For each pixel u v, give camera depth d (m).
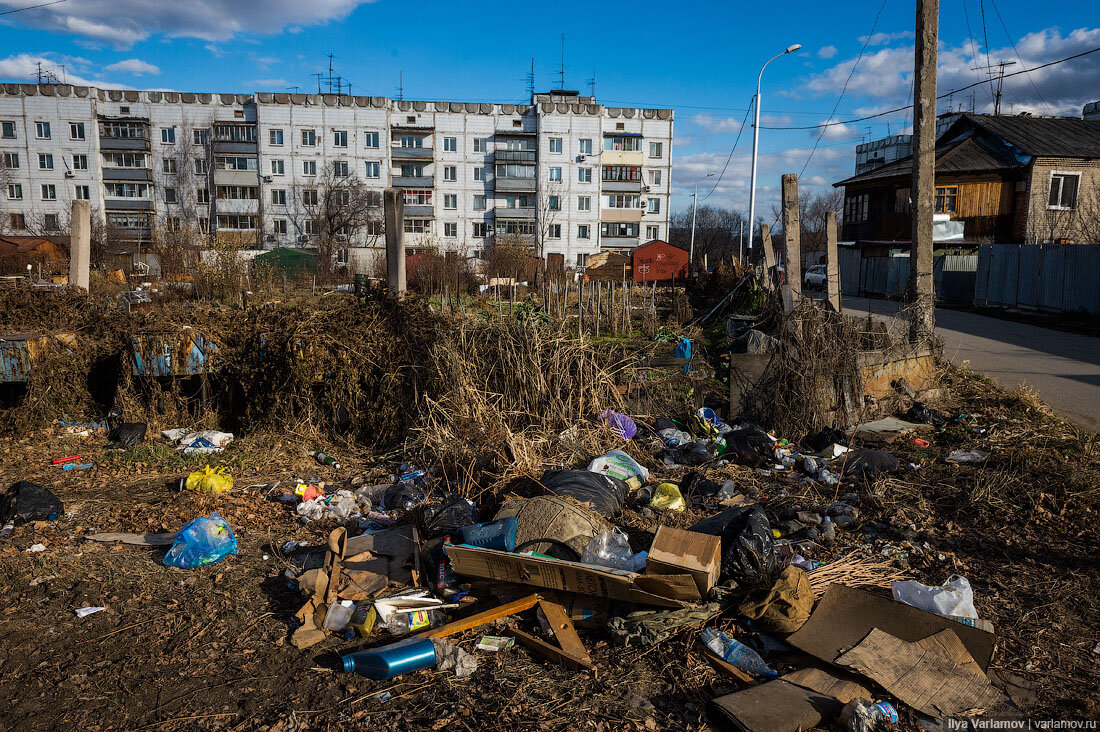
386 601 3.76
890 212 33.47
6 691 3.17
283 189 60.44
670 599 3.63
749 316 13.46
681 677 3.29
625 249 64.69
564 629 3.59
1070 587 4.13
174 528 5.05
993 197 30.03
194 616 3.84
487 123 62.81
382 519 5.20
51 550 4.62
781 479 6.14
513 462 5.69
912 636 3.43
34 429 7.38
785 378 7.54
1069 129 31.36
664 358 9.81
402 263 8.41
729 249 67.56
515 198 63.91
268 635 3.67
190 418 7.76
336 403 7.37
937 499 5.59
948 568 4.38
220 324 8.08
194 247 21.39
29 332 7.89
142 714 3.03
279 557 4.62
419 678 3.29
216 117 60.00
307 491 5.69
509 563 3.85
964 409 8.12
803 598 3.66
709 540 3.88
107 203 59.81
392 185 61.72
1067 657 3.45
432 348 7.43
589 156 63.16
